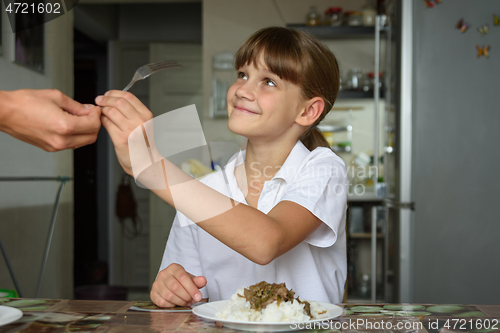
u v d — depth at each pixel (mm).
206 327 552
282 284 595
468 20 1841
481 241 1826
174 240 980
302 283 874
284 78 792
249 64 802
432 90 1852
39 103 446
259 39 804
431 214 1842
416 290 1829
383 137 2193
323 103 845
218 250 907
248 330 534
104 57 4648
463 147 1842
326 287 919
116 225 4379
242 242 580
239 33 3291
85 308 660
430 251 1834
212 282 920
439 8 1848
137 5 4363
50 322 575
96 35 4266
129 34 4391
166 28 4375
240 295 594
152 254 4156
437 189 1847
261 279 885
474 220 1832
